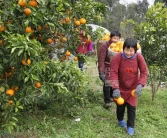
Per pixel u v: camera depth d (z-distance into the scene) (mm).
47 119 4359
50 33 3938
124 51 3787
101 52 4891
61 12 3619
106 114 4711
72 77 3830
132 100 3977
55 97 4551
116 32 4812
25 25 3021
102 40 5102
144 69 3852
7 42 2920
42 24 3682
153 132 4137
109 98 4969
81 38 4391
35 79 3021
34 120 4297
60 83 3533
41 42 3957
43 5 3207
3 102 3127
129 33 9453
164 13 5180
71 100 4605
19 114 4309
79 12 4141
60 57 4270
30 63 2992
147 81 5422
